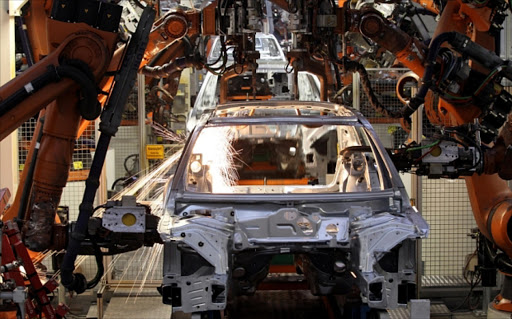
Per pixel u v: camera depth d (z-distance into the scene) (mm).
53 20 4215
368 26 5387
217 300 3816
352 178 5445
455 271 6469
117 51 4793
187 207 4160
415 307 3896
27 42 5145
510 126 5094
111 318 5539
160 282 6180
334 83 6539
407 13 6117
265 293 5387
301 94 9484
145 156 6922
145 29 4348
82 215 4156
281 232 3990
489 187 5379
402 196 4250
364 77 5945
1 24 6379
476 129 5293
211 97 9203
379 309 4004
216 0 5555
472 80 5203
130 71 4309
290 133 6742
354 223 3971
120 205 4180
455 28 5484
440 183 6367
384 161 4488
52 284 4230
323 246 3961
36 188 4445
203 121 4895
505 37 6766
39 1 4938
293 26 5293
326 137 6758
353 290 4305
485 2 4879
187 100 10641
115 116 4242
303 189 5828
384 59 8570
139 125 6855
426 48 5480
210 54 9711
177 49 7965
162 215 4047
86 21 4250
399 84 6367
